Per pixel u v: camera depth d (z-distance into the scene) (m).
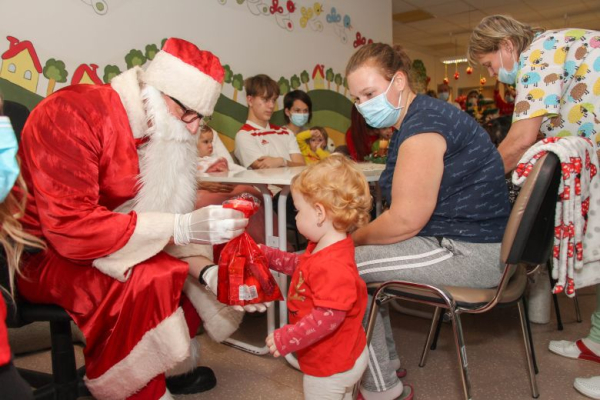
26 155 1.13
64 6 2.52
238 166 3.01
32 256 1.21
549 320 2.15
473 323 2.17
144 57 2.90
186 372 1.56
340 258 1.11
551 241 1.25
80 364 1.83
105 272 1.17
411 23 7.54
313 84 4.22
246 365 1.80
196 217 1.20
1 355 0.77
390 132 3.04
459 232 1.31
